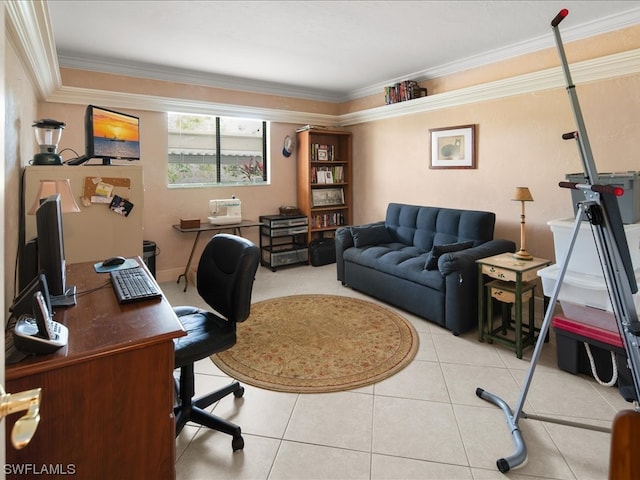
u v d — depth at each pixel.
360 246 4.05
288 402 2.08
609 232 1.37
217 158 4.84
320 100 5.44
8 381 0.96
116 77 3.93
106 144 2.59
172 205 4.43
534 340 2.69
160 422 1.18
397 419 1.93
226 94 4.61
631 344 1.33
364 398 2.11
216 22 2.92
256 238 5.12
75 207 1.97
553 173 3.29
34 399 0.60
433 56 3.75
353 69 4.20
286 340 2.83
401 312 3.40
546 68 3.28
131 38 3.25
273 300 3.72
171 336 1.17
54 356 1.02
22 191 2.23
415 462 1.64
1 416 0.58
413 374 2.35
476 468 1.60
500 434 1.81
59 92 3.60
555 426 1.86
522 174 3.51
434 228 3.91
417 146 4.48
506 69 3.58
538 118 3.35
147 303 1.44
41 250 1.33
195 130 4.65
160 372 1.17
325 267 5.09
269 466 1.63
